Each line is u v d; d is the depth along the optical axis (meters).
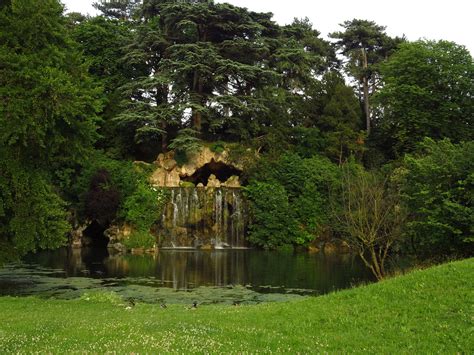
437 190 23.30
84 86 26.89
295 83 59.41
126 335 11.60
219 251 46.66
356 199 28.50
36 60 22.50
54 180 49.47
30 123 20.98
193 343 10.78
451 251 23.17
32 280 29.61
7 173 23.48
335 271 33.91
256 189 50.69
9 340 11.18
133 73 61.66
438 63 52.47
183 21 51.91
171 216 50.16
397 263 30.84
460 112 51.44
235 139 57.91
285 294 25.59
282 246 47.88
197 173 54.97
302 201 49.62
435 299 13.76
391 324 12.74
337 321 13.45
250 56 56.50
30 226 23.72
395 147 54.09
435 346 11.07
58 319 15.40
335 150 56.28
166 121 52.69
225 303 22.98
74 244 49.00
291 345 11.24
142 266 36.00
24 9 22.88
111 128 57.06
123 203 48.00
